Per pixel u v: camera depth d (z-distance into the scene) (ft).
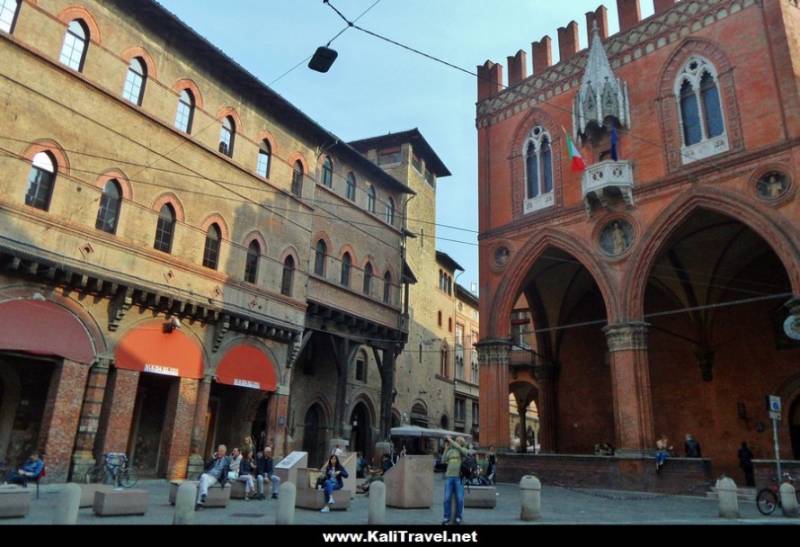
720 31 79.46
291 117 95.35
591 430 107.14
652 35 87.15
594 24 91.56
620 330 79.82
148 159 71.77
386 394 112.98
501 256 99.04
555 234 91.40
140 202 70.18
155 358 69.87
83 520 37.50
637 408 75.92
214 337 77.77
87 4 66.33
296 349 91.50
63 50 63.82
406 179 152.56
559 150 95.25
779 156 70.23
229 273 81.25
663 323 102.47
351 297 106.52
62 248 61.05
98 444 63.52
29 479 51.65
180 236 74.79
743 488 75.56
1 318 55.67
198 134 79.10
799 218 67.21
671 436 97.50
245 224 84.94
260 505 52.42
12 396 65.51
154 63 73.97
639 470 73.41
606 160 84.38
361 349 125.39
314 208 99.60
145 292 67.97
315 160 101.30
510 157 102.94
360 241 111.45
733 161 74.08
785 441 86.17
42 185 60.85
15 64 58.80
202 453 74.43
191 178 77.30
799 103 69.72
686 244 90.38
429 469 53.88
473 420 196.44
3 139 57.16
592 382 109.29
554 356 114.11
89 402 62.90
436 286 173.27
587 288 111.55
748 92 75.00
